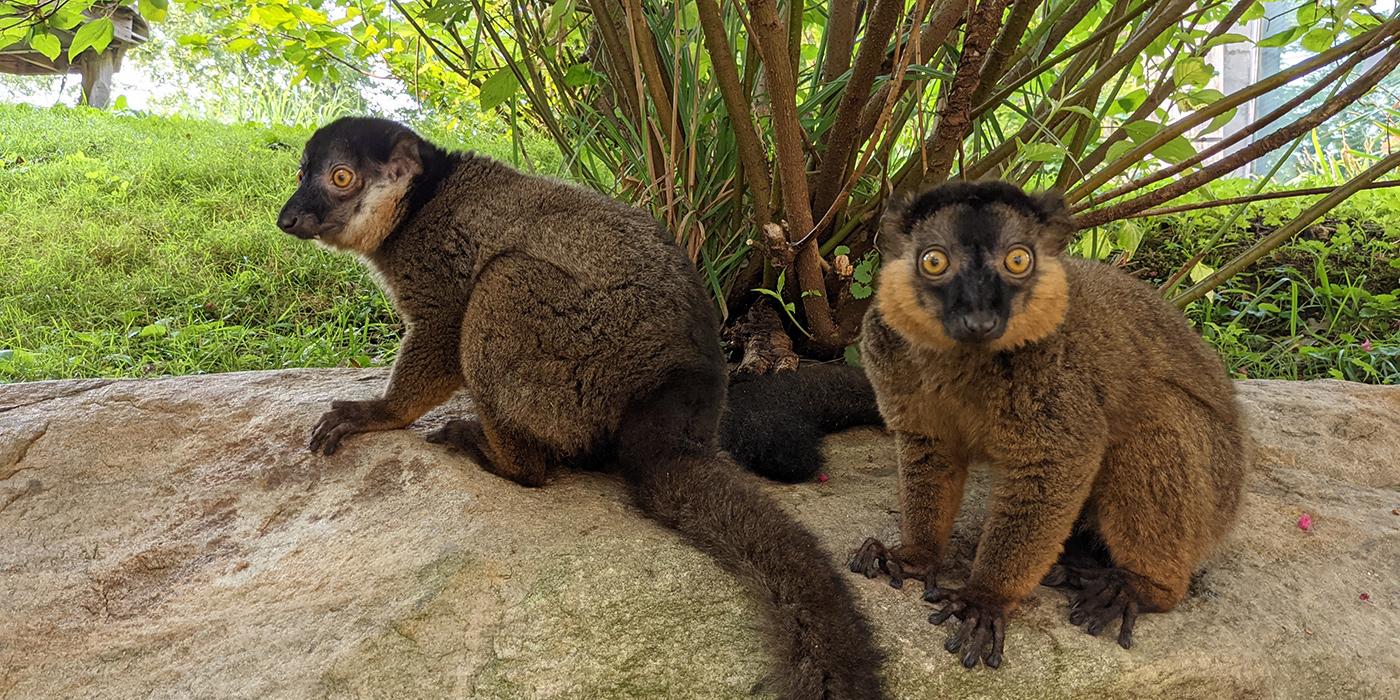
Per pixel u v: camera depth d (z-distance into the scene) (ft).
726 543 1.71
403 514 1.88
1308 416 2.66
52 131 6.41
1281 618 1.79
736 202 2.96
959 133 2.37
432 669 1.50
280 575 1.78
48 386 2.40
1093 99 2.76
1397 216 4.20
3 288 3.99
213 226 4.64
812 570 1.62
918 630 1.62
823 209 2.80
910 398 1.78
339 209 2.39
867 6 2.84
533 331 2.08
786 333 3.02
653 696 1.51
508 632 1.55
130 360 3.39
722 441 2.31
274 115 8.43
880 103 2.79
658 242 2.24
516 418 2.06
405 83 4.46
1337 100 2.27
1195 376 1.84
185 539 1.93
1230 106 2.37
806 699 1.46
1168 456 1.72
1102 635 1.66
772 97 2.25
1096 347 1.71
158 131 6.82
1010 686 1.56
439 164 2.42
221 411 2.28
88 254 4.27
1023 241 1.65
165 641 1.62
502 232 2.23
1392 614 1.90
